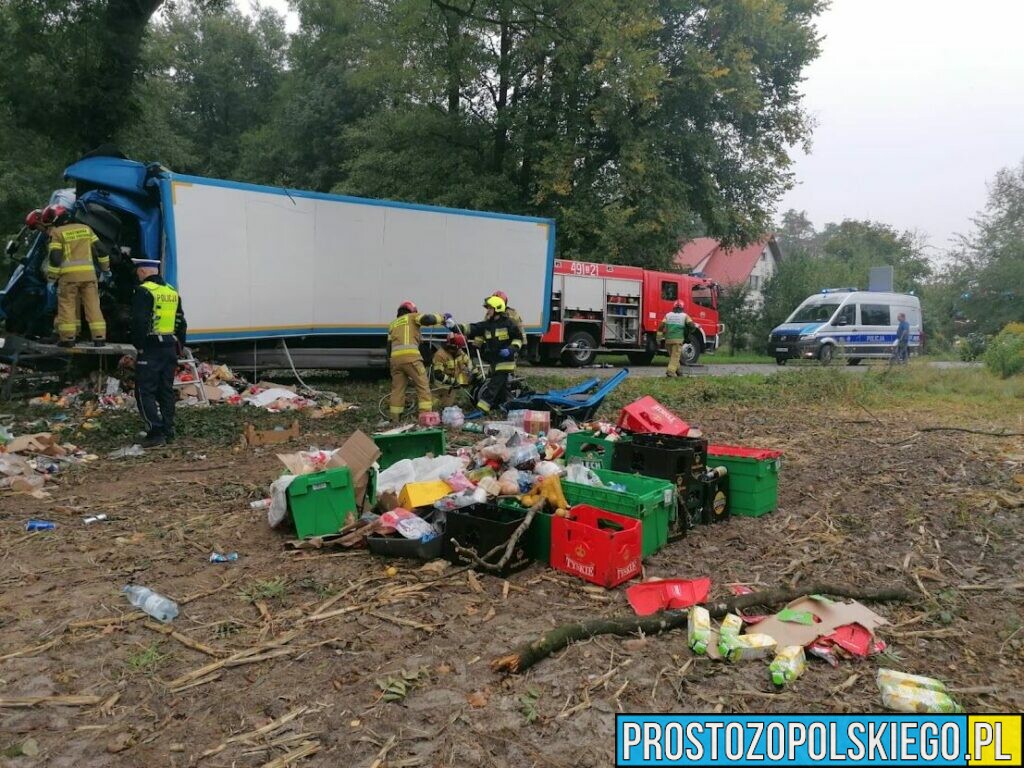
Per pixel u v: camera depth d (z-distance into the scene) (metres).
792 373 15.48
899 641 3.60
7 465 6.49
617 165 25.48
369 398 12.09
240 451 7.91
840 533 5.27
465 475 5.43
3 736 2.69
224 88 43.81
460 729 2.77
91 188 10.76
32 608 3.78
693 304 23.78
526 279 15.77
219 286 11.10
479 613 3.76
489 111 26.39
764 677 3.21
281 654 3.31
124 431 8.72
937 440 8.94
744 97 23.88
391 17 20.58
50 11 14.88
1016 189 33.38
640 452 5.31
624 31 17.03
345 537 4.69
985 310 33.19
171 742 2.68
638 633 3.56
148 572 4.30
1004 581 4.41
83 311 10.09
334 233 12.60
